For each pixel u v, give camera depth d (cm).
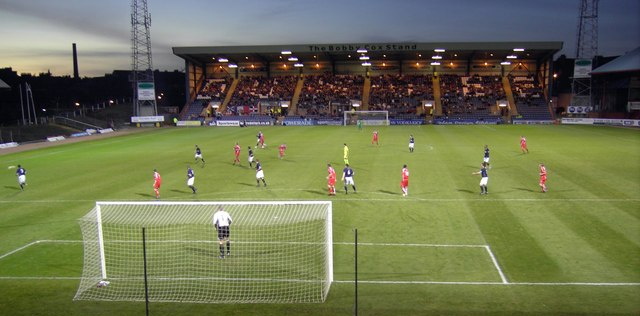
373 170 3456
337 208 2422
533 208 2358
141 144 5484
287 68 9756
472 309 1334
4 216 2397
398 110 8588
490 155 4084
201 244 1891
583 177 3064
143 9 8169
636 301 1362
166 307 1385
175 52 8369
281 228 2069
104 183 3153
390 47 7988
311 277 1580
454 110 8362
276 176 3306
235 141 5647
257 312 1341
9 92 9806
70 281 1590
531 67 9162
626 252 1744
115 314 1345
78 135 6675
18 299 1453
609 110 8538
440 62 9394
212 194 2789
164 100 11881
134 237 1983
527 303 1365
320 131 6819
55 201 2688
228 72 9825
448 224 2130
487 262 1683
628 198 2511
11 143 5472
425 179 3095
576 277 1535
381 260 1723
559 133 6041
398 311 1329
